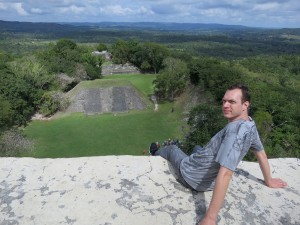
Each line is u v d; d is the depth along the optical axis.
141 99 46.66
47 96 41.81
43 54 63.84
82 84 47.78
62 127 37.50
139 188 3.70
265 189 3.89
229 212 3.39
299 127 34.66
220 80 43.62
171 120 40.12
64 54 65.75
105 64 76.75
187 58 71.56
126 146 31.67
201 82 47.03
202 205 3.44
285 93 48.19
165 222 3.18
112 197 3.53
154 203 3.45
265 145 27.36
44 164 4.21
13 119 37.72
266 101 36.84
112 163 4.26
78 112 42.75
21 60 57.03
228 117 3.23
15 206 3.35
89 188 3.68
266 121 33.12
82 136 34.41
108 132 35.72
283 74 75.81
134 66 76.88
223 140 3.04
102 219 3.19
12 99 38.16
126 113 42.94
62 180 3.84
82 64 62.16
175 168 4.07
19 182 3.77
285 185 3.97
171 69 53.69
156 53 71.25
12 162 4.23
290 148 30.50
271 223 3.31
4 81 39.41
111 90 46.12
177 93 50.56
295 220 3.38
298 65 89.38
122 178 3.90
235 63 87.12
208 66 49.00
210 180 3.44
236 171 4.30
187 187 3.77
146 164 4.26
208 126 23.89
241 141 2.97
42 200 3.46
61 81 52.50
